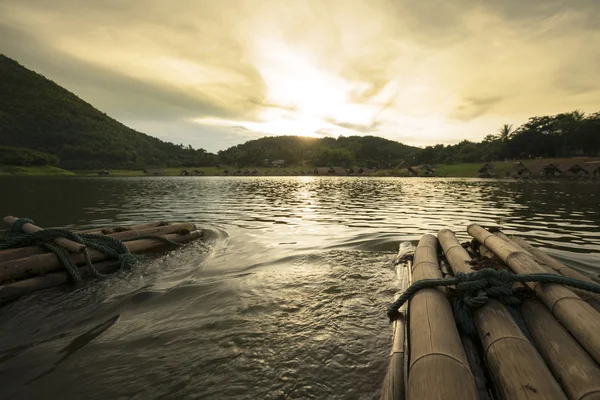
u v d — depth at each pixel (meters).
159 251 8.06
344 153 157.88
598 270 6.28
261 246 8.55
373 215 14.73
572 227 11.20
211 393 2.98
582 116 103.75
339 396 2.93
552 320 3.36
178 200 22.50
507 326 3.14
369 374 3.23
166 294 5.31
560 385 2.54
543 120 111.56
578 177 67.25
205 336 3.96
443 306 3.66
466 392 2.32
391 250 8.02
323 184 49.38
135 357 3.57
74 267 6.07
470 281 3.82
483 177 83.50
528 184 46.62
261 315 4.49
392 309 4.34
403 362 3.21
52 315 4.66
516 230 10.66
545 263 5.24
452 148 148.62
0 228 10.89
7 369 3.42
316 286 5.55
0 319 4.54
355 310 4.62
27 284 5.50
